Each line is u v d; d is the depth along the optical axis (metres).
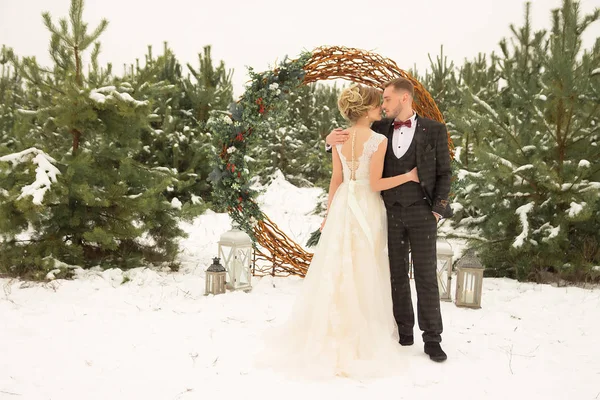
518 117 5.93
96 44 5.17
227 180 4.66
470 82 9.16
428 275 3.04
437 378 2.70
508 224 5.57
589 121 5.36
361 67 4.80
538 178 5.34
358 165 3.04
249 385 2.50
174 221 5.61
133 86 5.54
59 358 2.78
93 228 5.06
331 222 3.07
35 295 4.09
